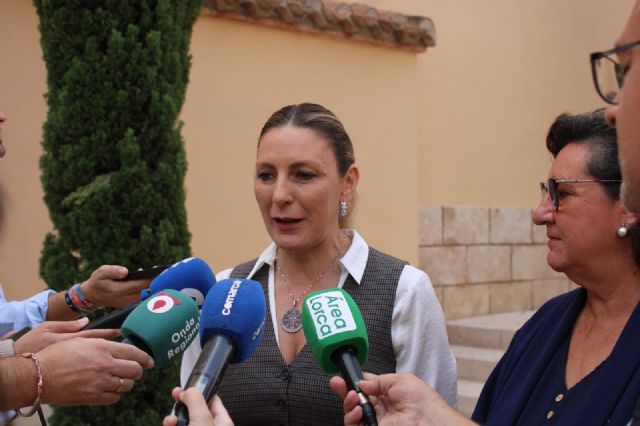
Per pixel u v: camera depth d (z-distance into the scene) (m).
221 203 5.93
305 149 2.39
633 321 1.83
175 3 3.70
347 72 6.75
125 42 3.53
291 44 6.36
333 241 2.55
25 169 5.27
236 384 2.39
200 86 5.84
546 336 2.09
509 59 8.73
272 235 2.45
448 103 8.16
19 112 5.28
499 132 8.62
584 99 9.50
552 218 2.03
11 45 5.28
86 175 3.57
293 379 2.33
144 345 1.93
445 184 8.12
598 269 1.96
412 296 2.43
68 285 3.60
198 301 2.32
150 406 3.60
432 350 2.41
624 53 1.48
